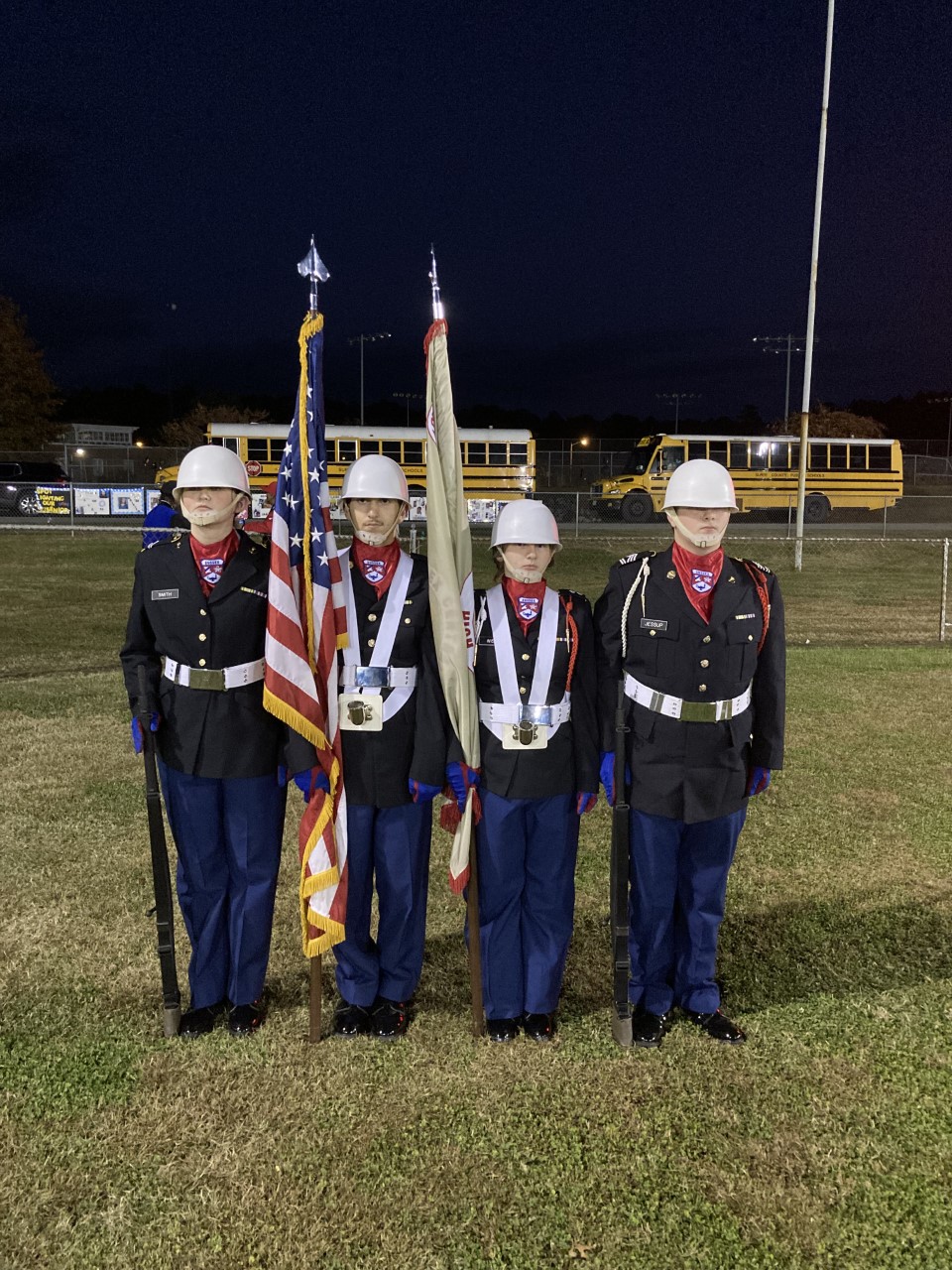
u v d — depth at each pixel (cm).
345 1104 297
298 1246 244
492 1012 338
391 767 322
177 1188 263
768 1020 346
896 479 2950
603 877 477
